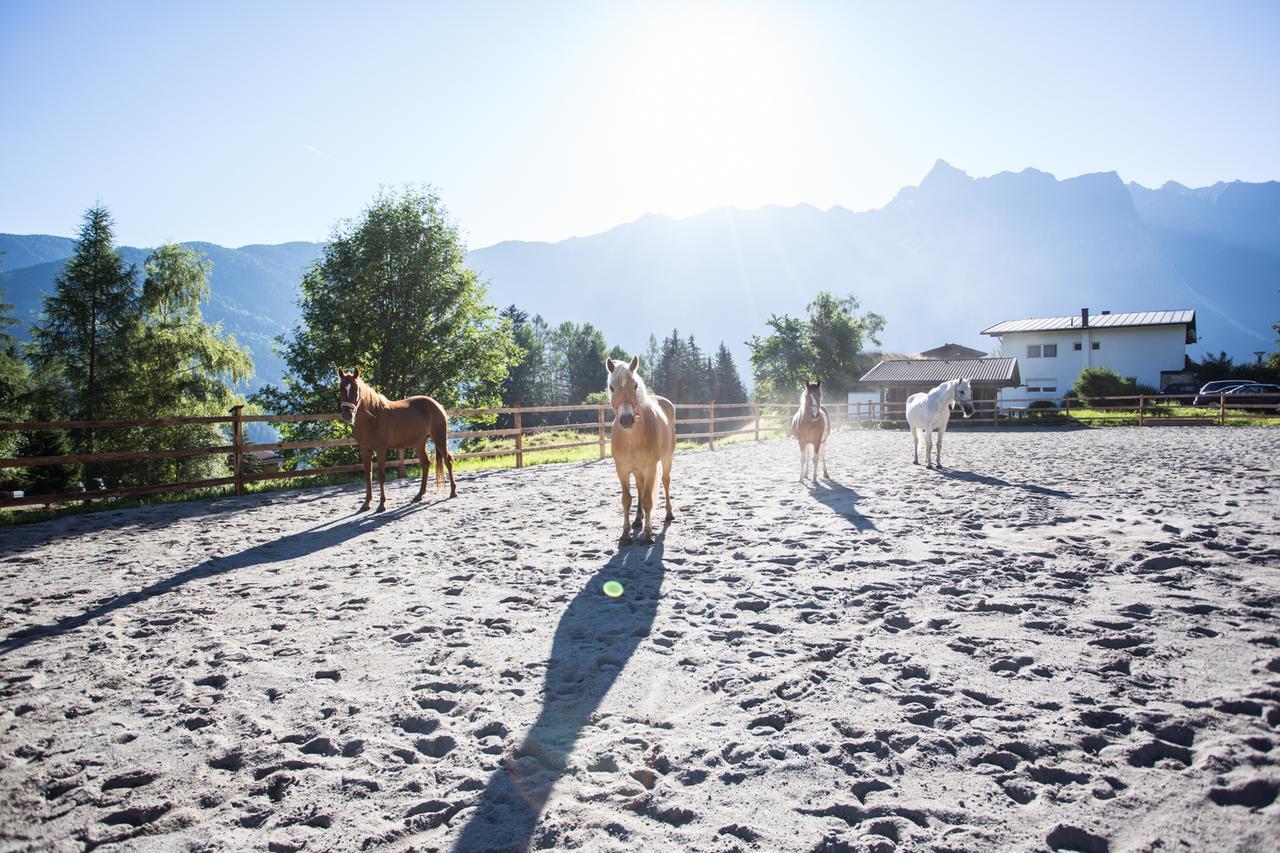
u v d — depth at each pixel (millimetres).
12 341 28688
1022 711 3021
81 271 25766
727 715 3109
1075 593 4629
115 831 2416
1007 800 2396
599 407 16438
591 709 3219
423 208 26375
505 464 15648
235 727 3184
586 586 5250
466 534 7426
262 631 4484
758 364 64062
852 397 49875
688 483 11188
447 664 3828
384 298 25828
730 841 2225
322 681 3664
